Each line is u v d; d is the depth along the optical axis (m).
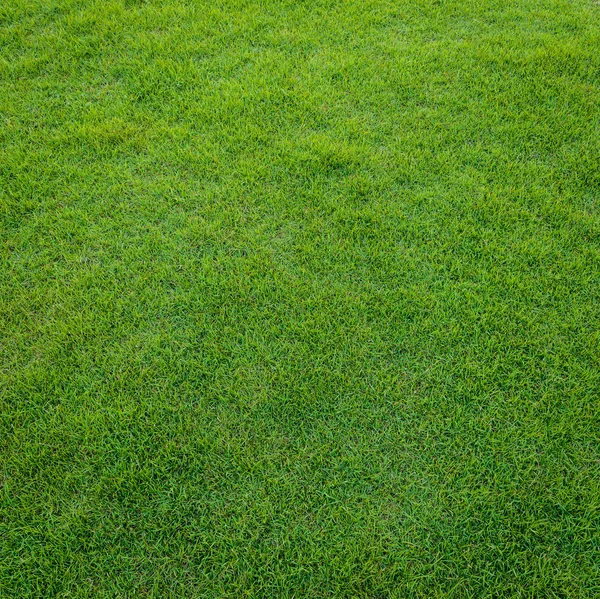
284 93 4.16
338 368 2.67
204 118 3.99
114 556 2.14
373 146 3.81
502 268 3.09
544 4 5.25
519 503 2.28
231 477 2.33
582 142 3.85
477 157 3.72
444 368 2.68
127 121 4.00
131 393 2.59
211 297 2.95
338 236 3.26
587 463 2.38
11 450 2.40
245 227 3.30
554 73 4.44
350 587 2.07
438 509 2.25
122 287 3.00
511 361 2.71
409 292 2.96
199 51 4.59
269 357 2.71
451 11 5.08
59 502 2.26
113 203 3.44
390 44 4.68
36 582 2.07
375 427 2.49
